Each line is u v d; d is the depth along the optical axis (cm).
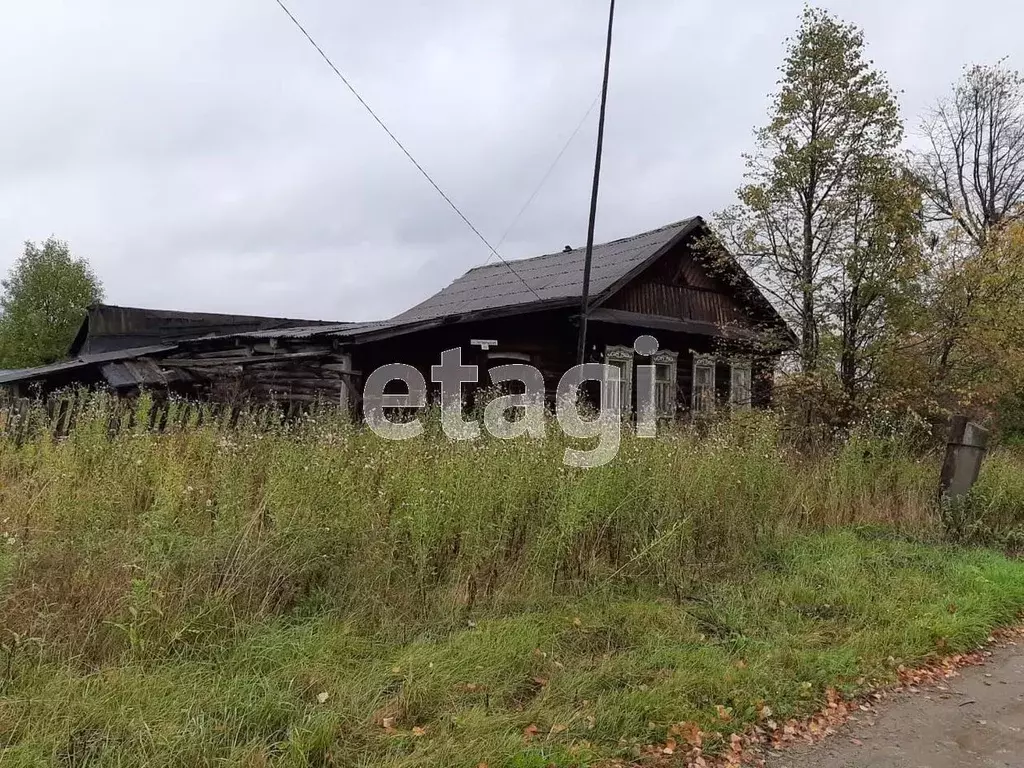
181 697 316
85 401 800
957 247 1095
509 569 502
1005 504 865
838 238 1125
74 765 271
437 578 475
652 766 320
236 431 658
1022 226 1305
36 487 496
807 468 880
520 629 426
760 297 1327
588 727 337
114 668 331
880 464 896
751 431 877
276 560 427
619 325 1477
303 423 673
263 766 279
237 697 320
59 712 296
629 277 1393
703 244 1298
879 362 1095
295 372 1252
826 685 411
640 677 391
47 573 379
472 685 360
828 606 534
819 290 1119
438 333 1236
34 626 342
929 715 392
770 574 595
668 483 611
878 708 398
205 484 503
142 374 1394
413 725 326
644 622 463
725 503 659
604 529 563
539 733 329
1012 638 524
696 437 831
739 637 456
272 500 460
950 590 587
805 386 1091
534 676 383
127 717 297
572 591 509
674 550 579
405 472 519
